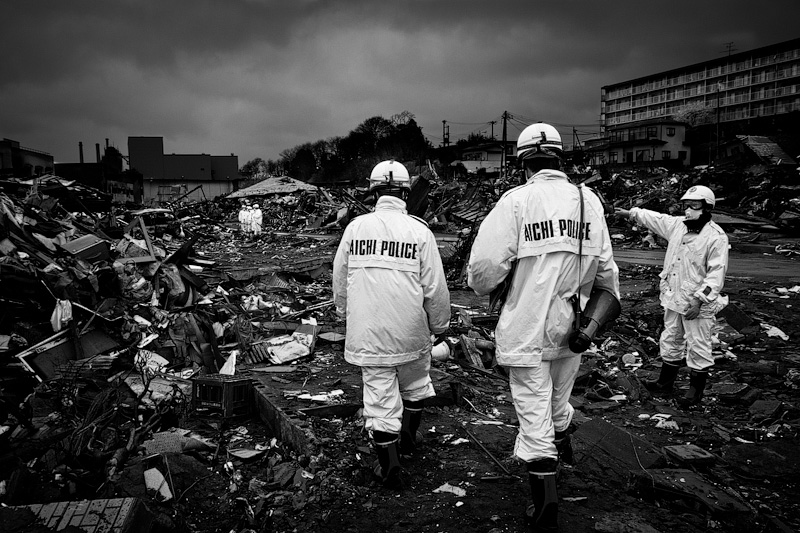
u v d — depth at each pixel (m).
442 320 4.02
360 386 5.79
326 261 14.09
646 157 70.62
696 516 3.46
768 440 4.80
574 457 4.14
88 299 7.69
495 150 78.50
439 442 4.51
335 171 104.50
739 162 50.62
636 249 23.50
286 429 4.45
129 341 7.25
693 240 5.70
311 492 3.65
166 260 9.81
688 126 75.75
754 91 99.00
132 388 5.84
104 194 28.56
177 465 3.94
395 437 3.77
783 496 3.83
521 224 3.29
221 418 4.98
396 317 3.76
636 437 4.31
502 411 5.36
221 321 8.83
